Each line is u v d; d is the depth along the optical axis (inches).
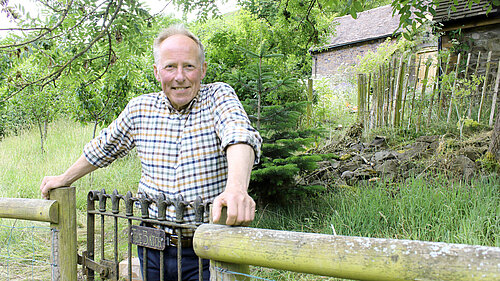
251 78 170.4
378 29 688.4
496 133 182.4
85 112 253.3
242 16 342.6
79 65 143.0
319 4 211.5
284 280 114.1
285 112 164.2
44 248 157.1
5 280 129.9
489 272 32.5
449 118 260.1
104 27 128.9
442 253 34.7
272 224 152.9
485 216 130.0
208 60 327.6
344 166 217.0
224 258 46.4
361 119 289.3
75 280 74.3
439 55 312.2
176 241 65.2
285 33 301.9
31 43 119.6
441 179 175.2
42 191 72.6
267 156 169.2
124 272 131.5
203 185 64.8
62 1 126.6
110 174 264.2
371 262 37.3
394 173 195.2
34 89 316.5
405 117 281.9
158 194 66.6
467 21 347.9
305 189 164.9
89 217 72.8
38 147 349.7
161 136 66.9
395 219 142.3
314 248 40.6
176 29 66.1
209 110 65.6
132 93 274.5
